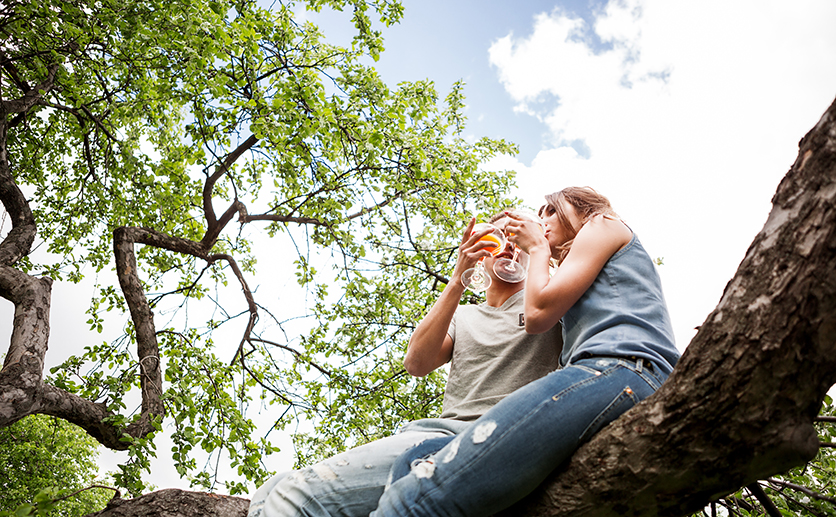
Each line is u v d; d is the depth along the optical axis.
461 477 1.07
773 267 0.87
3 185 4.99
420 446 1.26
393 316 6.53
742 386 0.88
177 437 4.49
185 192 7.08
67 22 4.74
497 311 1.61
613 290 1.29
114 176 6.65
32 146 6.86
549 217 1.60
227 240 7.66
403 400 6.27
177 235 7.74
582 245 1.32
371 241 6.51
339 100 5.09
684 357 0.97
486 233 1.62
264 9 5.78
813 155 0.85
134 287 5.50
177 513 1.82
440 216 5.97
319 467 1.32
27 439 10.29
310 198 6.63
